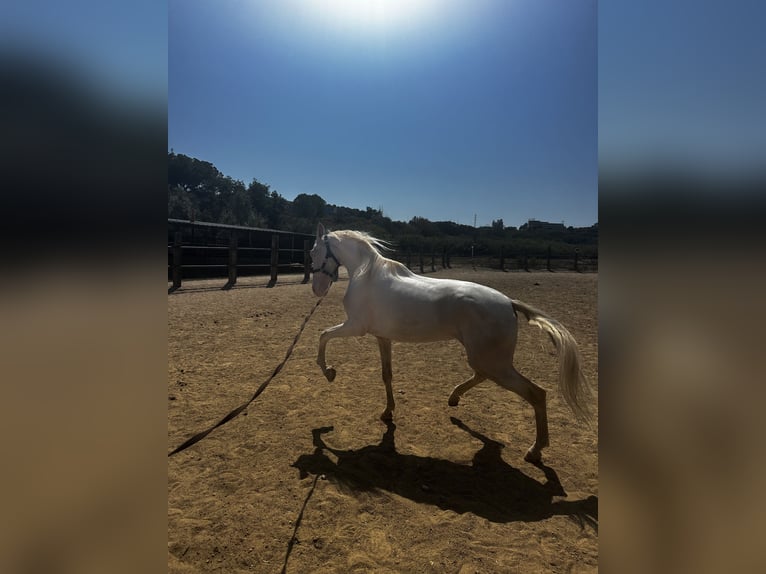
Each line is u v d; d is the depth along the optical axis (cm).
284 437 330
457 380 477
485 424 362
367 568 198
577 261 2562
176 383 440
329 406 394
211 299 972
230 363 514
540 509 248
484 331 296
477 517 238
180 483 265
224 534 219
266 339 637
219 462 291
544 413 296
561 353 281
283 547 211
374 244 381
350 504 248
